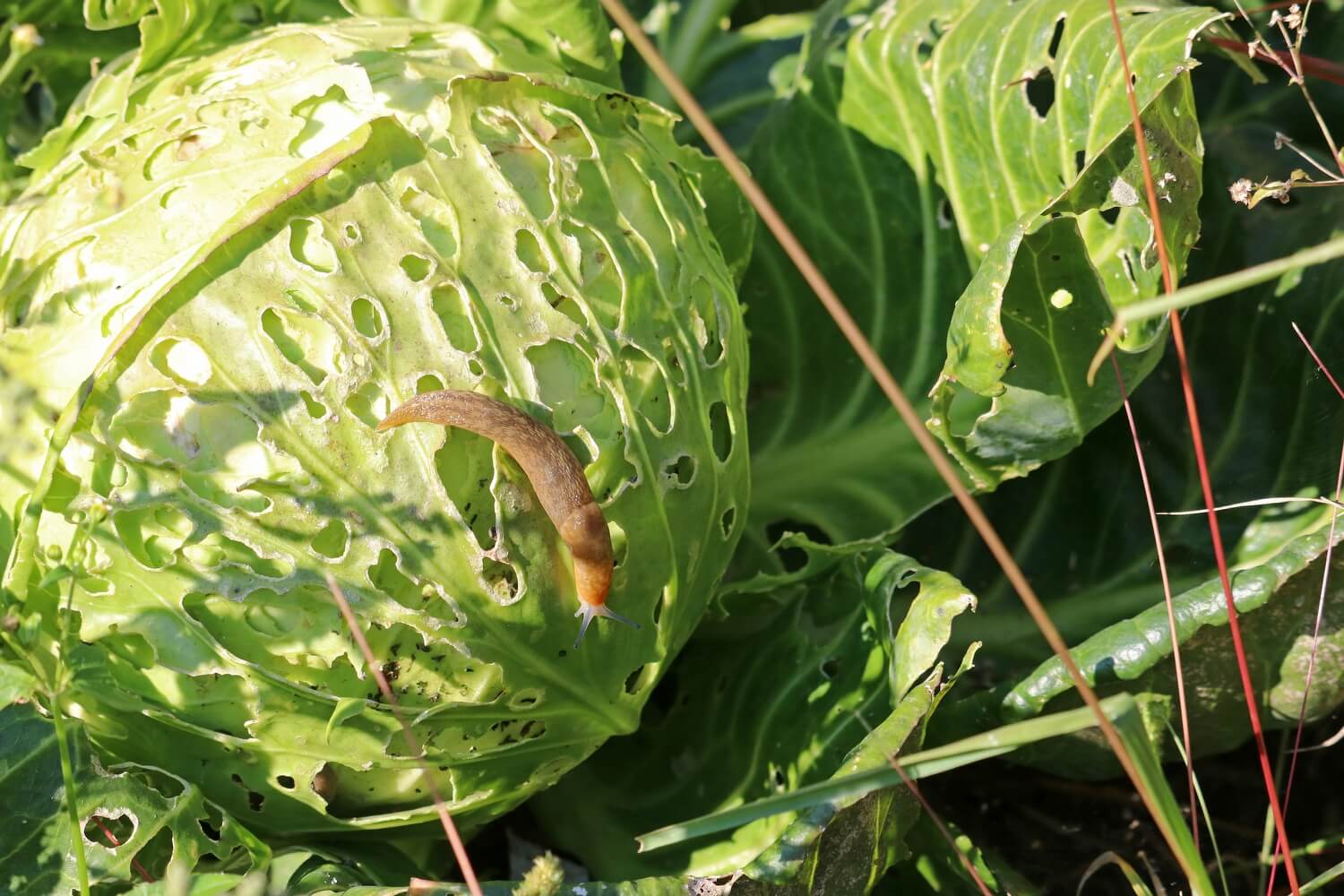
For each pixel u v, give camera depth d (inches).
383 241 38.5
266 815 40.0
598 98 41.0
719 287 41.5
